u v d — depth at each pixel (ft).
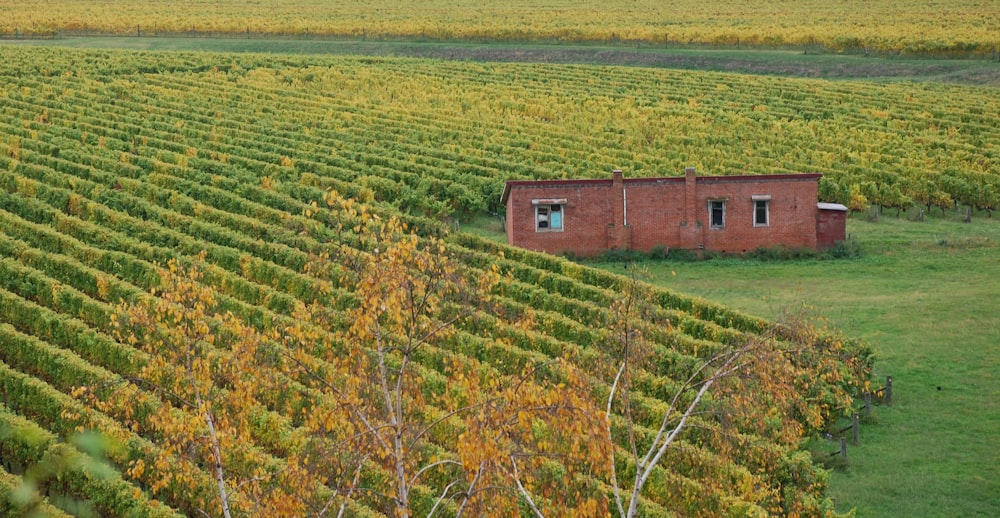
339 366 109.09
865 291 234.58
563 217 261.44
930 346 198.18
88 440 145.07
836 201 303.27
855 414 163.53
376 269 106.73
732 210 262.67
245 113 393.29
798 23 582.35
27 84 416.87
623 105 419.13
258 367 114.01
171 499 145.07
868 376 179.52
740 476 138.72
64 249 238.48
